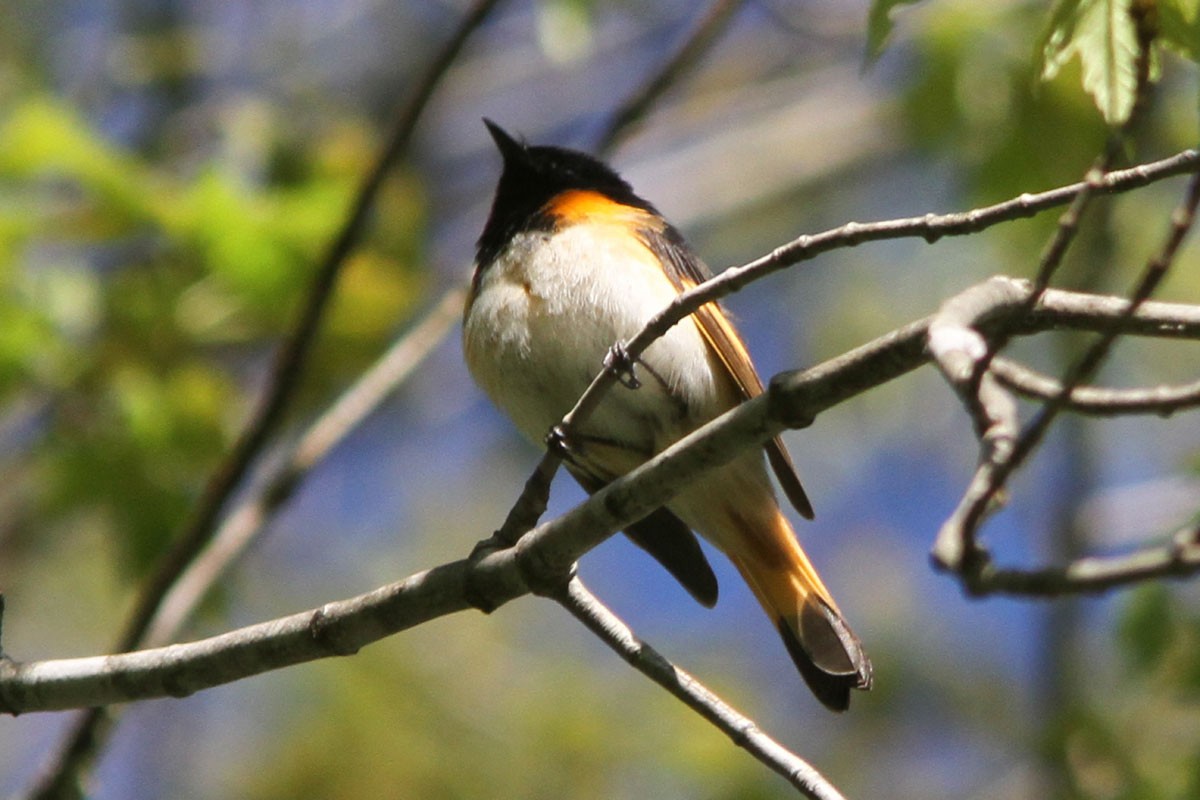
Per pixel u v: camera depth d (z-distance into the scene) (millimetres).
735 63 16188
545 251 7578
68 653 13164
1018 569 3768
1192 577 3736
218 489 8859
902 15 11617
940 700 14312
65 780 8125
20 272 10258
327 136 12062
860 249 15305
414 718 12945
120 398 10227
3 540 11906
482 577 5746
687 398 7488
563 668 13422
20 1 14148
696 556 7758
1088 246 11359
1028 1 11383
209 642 5957
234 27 15234
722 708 5602
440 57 9273
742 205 15297
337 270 9156
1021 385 4281
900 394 15461
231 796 12789
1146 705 9969
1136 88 4801
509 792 12648
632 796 12633
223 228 10414
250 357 11891
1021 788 12461
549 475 5801
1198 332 4977
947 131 11461
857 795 13766
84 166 10211
